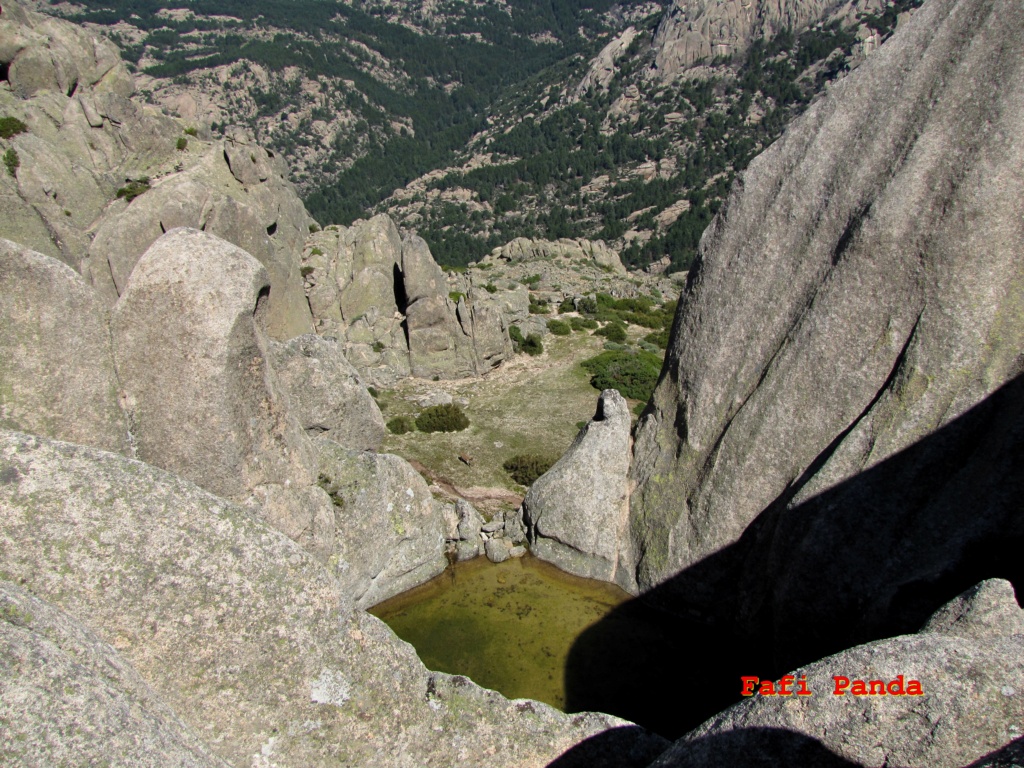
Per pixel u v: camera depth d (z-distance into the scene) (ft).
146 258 32.04
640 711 34.65
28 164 89.15
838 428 36.04
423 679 28.84
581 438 46.11
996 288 32.30
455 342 95.66
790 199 39.37
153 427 32.24
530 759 27.99
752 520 38.42
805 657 34.63
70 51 117.39
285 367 45.52
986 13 33.96
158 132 113.80
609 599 42.52
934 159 34.24
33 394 29.30
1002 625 22.62
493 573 44.91
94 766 16.84
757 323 40.01
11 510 22.44
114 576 22.98
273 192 120.06
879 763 18.92
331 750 25.12
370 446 51.55
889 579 31.63
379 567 41.22
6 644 17.20
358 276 105.19
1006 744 17.78
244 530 25.21
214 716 23.57
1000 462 29.73
